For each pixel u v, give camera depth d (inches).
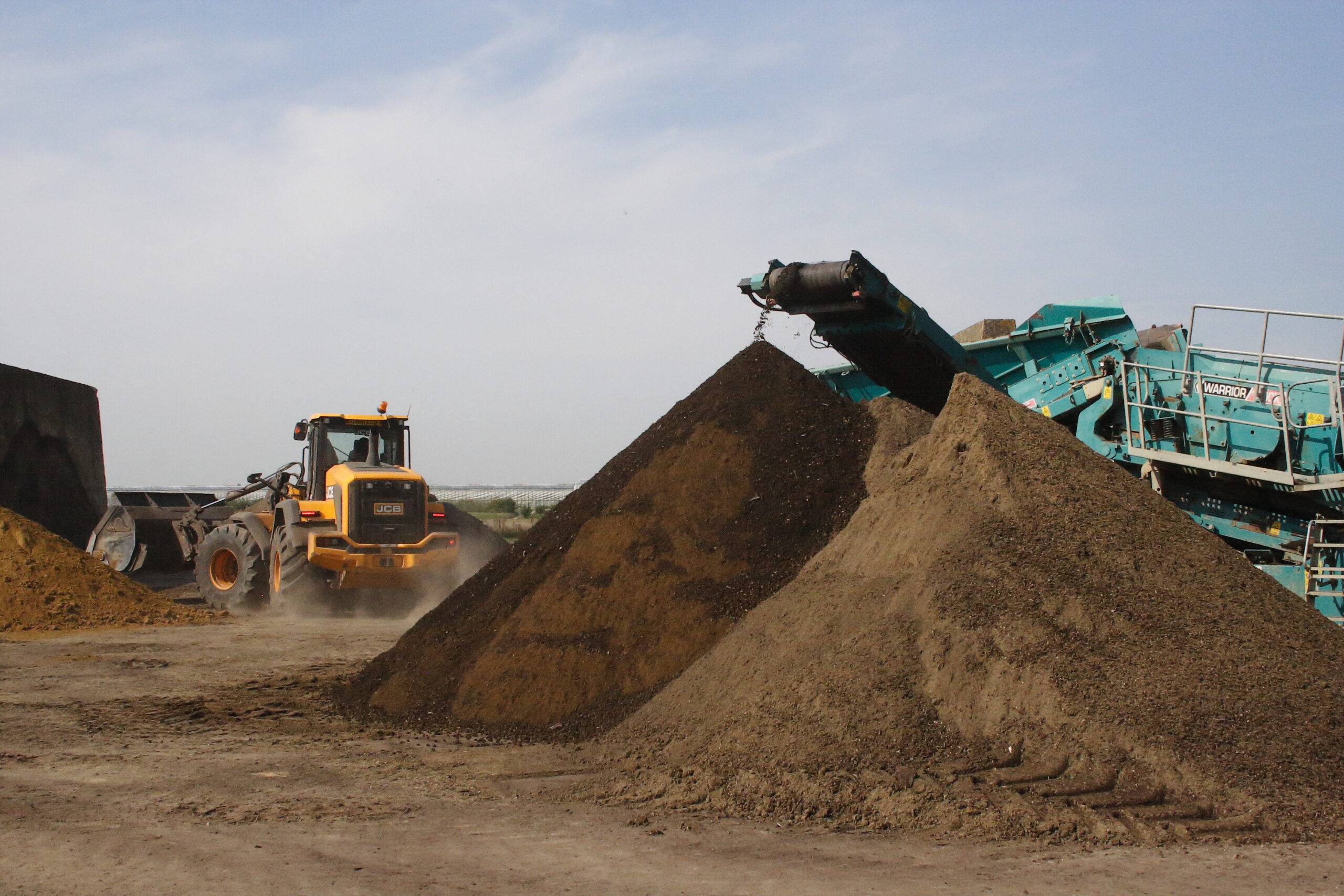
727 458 369.7
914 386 514.9
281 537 627.5
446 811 227.6
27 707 351.6
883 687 243.0
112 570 627.5
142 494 863.7
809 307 458.6
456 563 644.7
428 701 342.0
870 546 302.7
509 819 221.3
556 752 285.7
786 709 245.4
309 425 693.9
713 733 253.0
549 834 209.3
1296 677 242.1
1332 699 236.7
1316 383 450.3
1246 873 179.0
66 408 854.5
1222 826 200.1
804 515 350.0
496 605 365.1
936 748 229.3
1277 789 210.4
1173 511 299.9
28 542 603.2
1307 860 185.5
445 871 185.6
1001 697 235.3
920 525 289.6
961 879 176.9
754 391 393.1
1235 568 279.9
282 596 619.8
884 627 259.8
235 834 209.9
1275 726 226.1
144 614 587.8
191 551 753.0
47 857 193.8
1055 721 227.5
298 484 707.4
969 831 203.0
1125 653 242.1
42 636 534.6
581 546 359.3
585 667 322.7
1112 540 275.1
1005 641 243.8
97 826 215.2
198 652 481.7
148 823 217.8
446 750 291.6
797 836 205.0
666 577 337.7
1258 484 458.0
